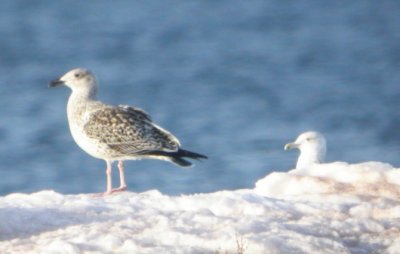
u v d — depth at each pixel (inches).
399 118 1833.2
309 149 675.4
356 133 1704.0
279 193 517.7
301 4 3582.7
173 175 1337.4
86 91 675.4
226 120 1812.3
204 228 437.7
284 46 2770.7
